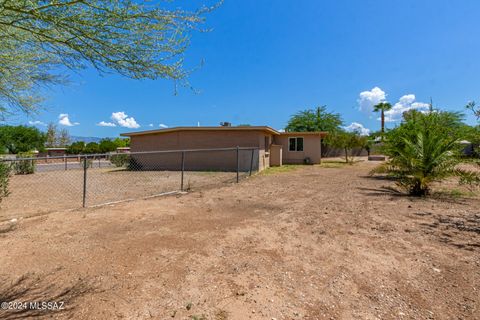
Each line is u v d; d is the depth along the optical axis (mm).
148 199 6336
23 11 1765
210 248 3299
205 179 10477
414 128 8234
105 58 2094
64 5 1783
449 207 5367
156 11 1994
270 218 4656
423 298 2264
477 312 2066
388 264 2887
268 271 2734
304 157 19375
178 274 2645
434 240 3562
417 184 6723
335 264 2895
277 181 9719
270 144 17453
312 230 4004
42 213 4930
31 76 3121
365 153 31703
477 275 2629
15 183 9539
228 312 2074
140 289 2369
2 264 2799
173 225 4207
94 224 4211
